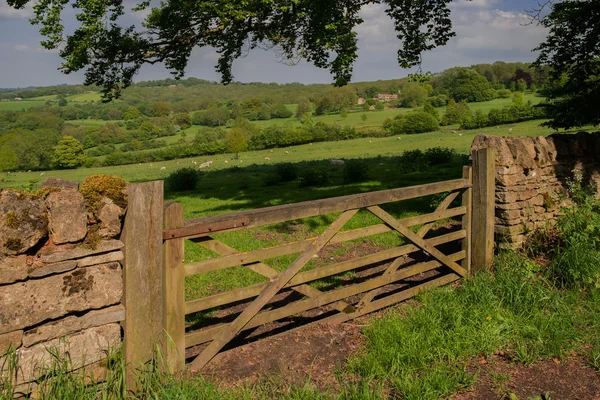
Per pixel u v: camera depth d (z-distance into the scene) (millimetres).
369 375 3588
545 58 12977
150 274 3273
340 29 11453
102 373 3109
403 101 132750
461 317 4480
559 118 12984
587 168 7715
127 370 3203
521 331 4320
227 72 14328
